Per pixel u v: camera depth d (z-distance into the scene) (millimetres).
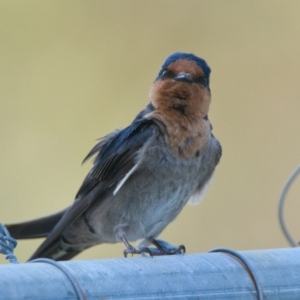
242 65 14211
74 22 14539
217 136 13820
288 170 13406
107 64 14172
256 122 13875
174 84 8047
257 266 4996
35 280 4344
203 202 13031
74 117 13844
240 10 14383
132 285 4621
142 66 14102
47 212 13062
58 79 14195
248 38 14336
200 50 14266
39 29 14539
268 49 14281
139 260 4812
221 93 14062
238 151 13680
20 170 13391
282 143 13703
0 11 14570
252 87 14086
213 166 8484
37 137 13711
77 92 14031
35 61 14328
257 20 14453
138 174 8023
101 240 8648
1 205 13102
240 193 13320
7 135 13703
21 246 12898
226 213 13062
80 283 4465
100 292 4508
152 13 14383
